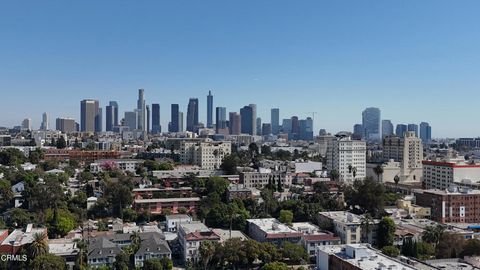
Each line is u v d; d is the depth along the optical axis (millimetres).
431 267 195625
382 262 190875
